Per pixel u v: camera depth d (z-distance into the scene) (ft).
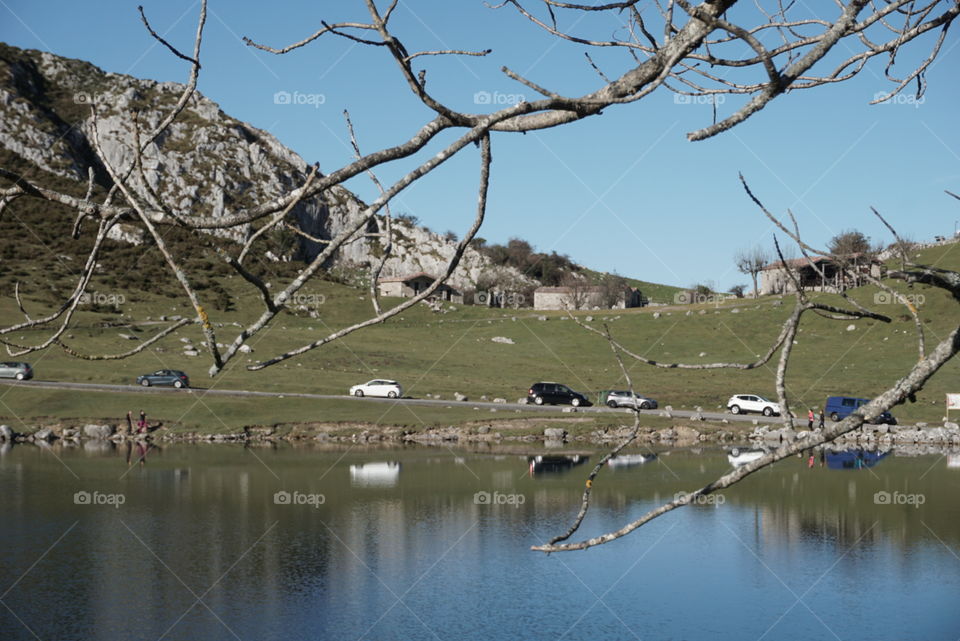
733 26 11.75
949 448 220.64
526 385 327.88
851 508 135.03
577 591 90.38
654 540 113.50
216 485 150.71
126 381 276.82
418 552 106.11
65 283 401.29
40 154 588.50
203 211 637.30
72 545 107.24
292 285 11.72
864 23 12.64
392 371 343.46
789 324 13.34
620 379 345.31
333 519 124.36
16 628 77.20
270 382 294.46
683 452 204.64
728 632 77.71
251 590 89.92
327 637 76.18
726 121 12.19
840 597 88.94
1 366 267.39
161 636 75.05
